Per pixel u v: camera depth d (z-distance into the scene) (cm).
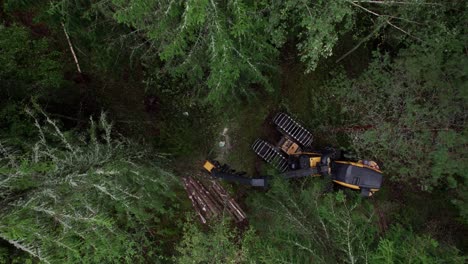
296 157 1077
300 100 1173
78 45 941
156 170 895
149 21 780
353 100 1116
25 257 667
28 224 561
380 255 736
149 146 1007
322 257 816
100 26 834
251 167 1166
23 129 768
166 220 1073
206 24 681
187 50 807
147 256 1002
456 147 969
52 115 888
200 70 815
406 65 930
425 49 895
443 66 930
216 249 905
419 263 744
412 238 820
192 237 932
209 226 1047
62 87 924
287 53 1155
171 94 1119
